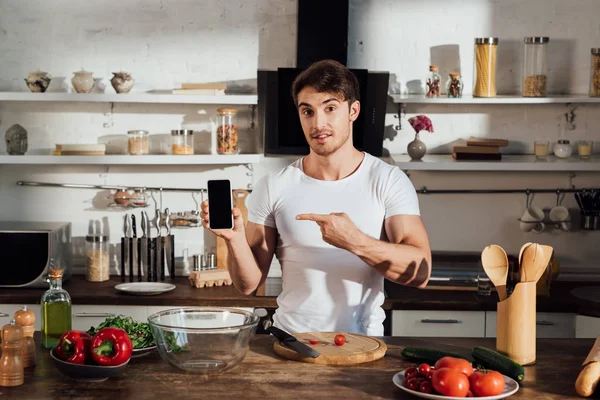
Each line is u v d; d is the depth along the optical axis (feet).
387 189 9.16
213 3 15.65
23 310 8.43
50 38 15.66
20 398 6.81
